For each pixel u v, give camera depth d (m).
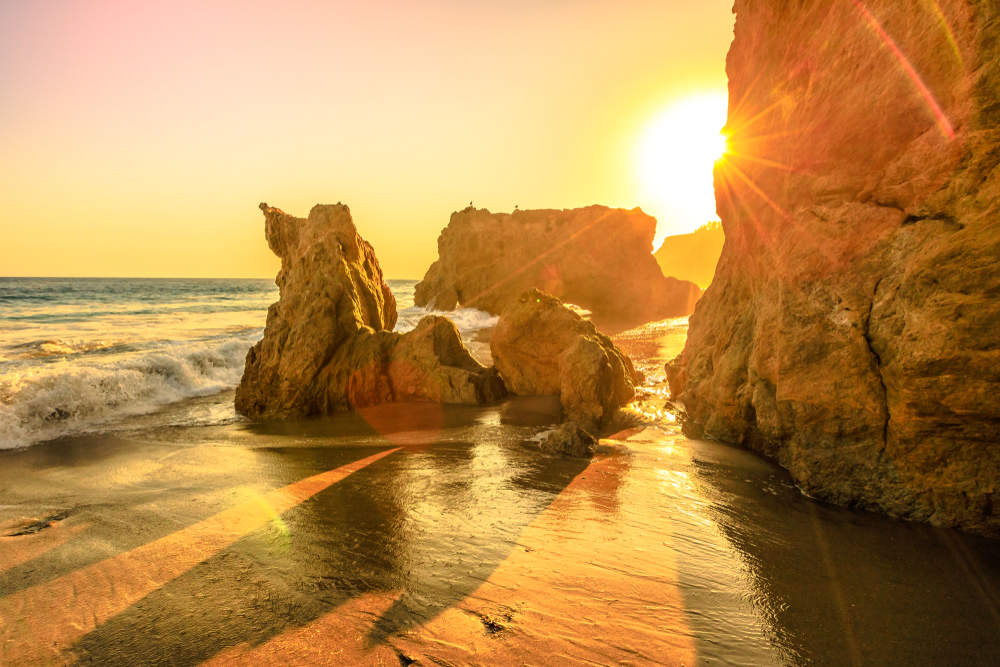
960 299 4.13
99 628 3.47
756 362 6.70
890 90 5.07
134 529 4.96
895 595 3.69
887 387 4.89
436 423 9.17
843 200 5.48
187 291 65.19
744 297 8.39
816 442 5.54
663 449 7.36
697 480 6.09
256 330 22.84
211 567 4.21
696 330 10.46
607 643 3.21
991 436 4.31
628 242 43.78
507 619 3.46
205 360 13.09
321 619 3.50
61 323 25.45
